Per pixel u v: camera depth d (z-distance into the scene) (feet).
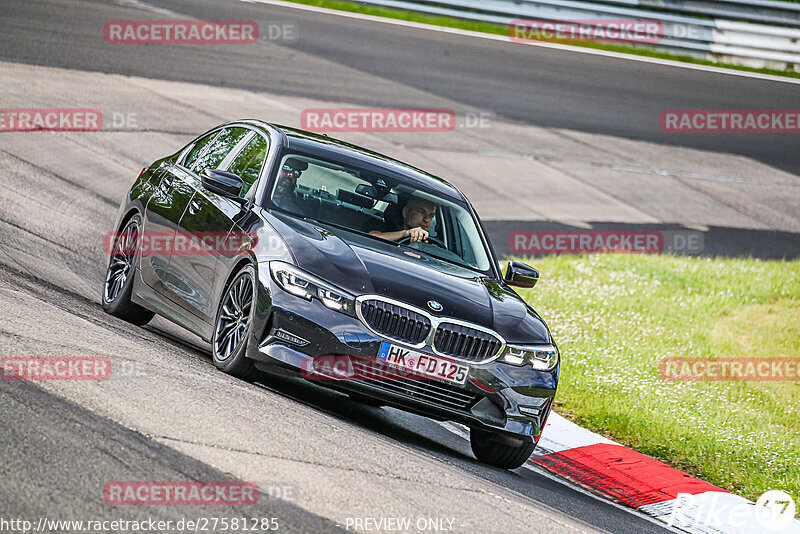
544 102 268.21
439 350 74.64
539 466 87.71
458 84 264.72
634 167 242.99
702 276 173.37
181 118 193.98
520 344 77.30
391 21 309.83
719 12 328.08
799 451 101.91
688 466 96.07
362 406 88.43
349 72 252.83
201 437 58.65
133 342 80.84
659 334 136.56
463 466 74.64
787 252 206.90
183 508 48.34
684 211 221.66
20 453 50.42
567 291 150.71
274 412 68.69
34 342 70.64
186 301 85.40
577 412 105.91
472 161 218.38
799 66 332.19
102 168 159.43
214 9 279.08
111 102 192.75
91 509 46.24
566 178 223.92
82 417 57.26
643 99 286.25
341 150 92.73
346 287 73.92
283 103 218.79
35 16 236.84
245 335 75.51
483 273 87.56
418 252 84.69
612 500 81.51
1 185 136.15
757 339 142.31
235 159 91.97
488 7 318.65
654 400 110.32
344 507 53.47
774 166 270.05
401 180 91.61
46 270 104.22
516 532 57.98
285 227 78.95
